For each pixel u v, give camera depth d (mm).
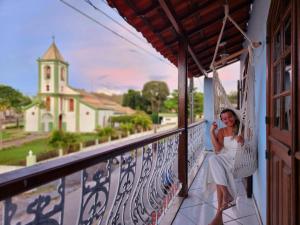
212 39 4141
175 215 2643
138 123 36250
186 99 3170
